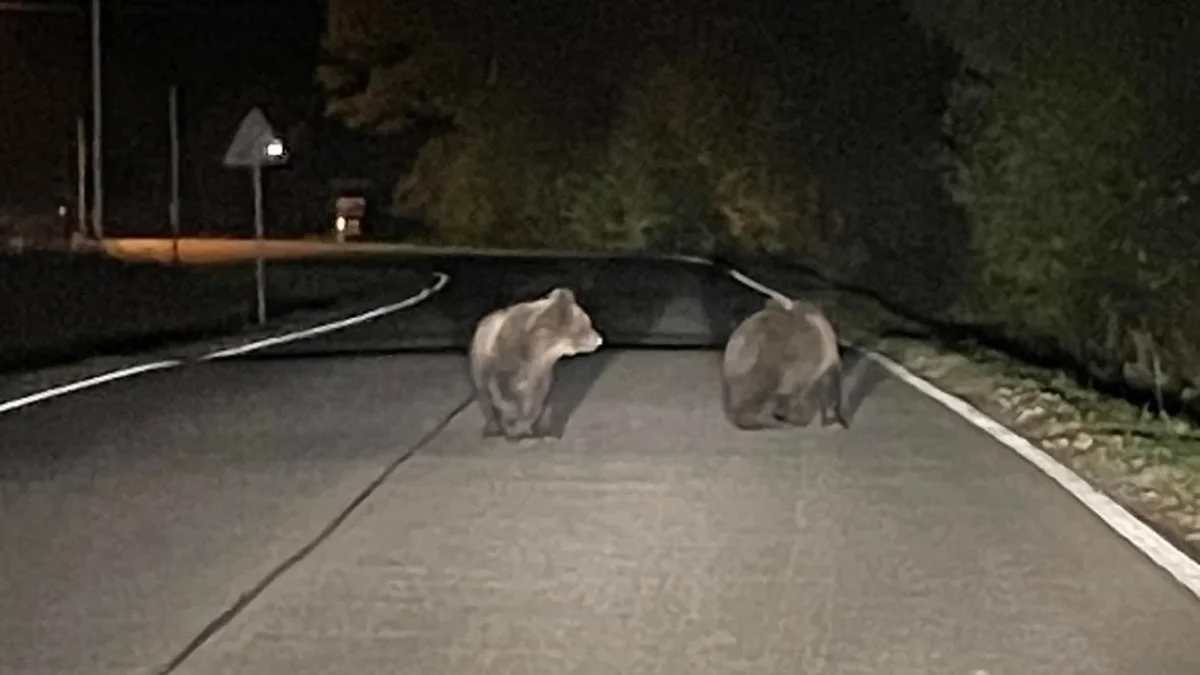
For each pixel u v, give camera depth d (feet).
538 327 47.78
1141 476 43.65
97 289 116.16
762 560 33.55
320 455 45.55
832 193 124.47
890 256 101.71
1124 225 55.01
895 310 97.91
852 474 42.78
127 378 63.31
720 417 52.34
